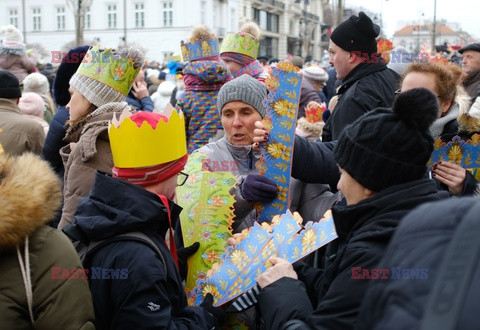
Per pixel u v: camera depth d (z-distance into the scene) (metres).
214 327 1.88
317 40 51.03
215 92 3.70
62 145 3.04
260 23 44.53
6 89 3.54
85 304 1.55
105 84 2.58
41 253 1.53
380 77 3.00
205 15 37.84
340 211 1.62
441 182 2.47
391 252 0.98
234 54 4.33
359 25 3.01
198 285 2.11
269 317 1.75
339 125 2.92
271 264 1.96
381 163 1.53
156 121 1.84
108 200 1.74
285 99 2.33
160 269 1.68
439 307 0.74
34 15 39.56
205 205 2.25
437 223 0.92
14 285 1.48
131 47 2.81
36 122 3.62
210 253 2.16
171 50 37.28
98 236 1.70
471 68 4.45
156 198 1.79
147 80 10.73
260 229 2.10
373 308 0.96
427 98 1.52
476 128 2.44
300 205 2.59
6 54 5.83
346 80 3.12
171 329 1.65
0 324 1.44
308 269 2.10
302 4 49.22
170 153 1.88
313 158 2.37
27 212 1.47
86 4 13.25
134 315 1.62
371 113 1.63
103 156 2.26
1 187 1.48
